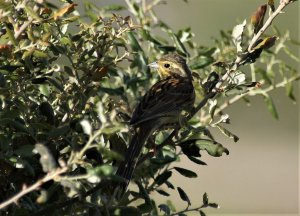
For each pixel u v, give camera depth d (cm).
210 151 989
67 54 969
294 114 4075
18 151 856
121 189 954
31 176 902
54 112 985
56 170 776
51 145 907
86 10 1233
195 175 1038
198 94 1232
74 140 821
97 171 748
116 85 1203
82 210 978
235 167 3506
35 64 966
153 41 1212
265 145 3844
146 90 1324
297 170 3522
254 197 3164
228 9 4397
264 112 4066
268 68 1408
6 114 880
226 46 1317
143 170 1045
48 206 884
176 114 1175
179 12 3822
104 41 984
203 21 4294
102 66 992
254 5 4475
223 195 3138
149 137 1101
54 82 949
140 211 927
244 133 4000
